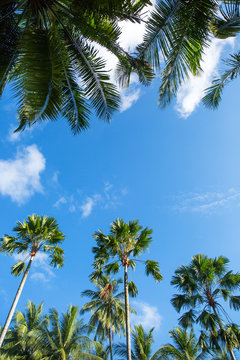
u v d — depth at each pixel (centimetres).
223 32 469
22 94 464
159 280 1397
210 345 1279
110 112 642
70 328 1669
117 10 530
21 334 1803
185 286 1440
